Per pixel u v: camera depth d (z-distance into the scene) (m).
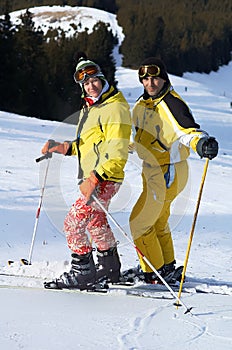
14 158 11.87
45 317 3.57
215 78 102.88
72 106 38.41
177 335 3.34
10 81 35.53
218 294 4.36
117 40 96.81
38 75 37.41
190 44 100.06
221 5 134.75
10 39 35.91
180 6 127.94
